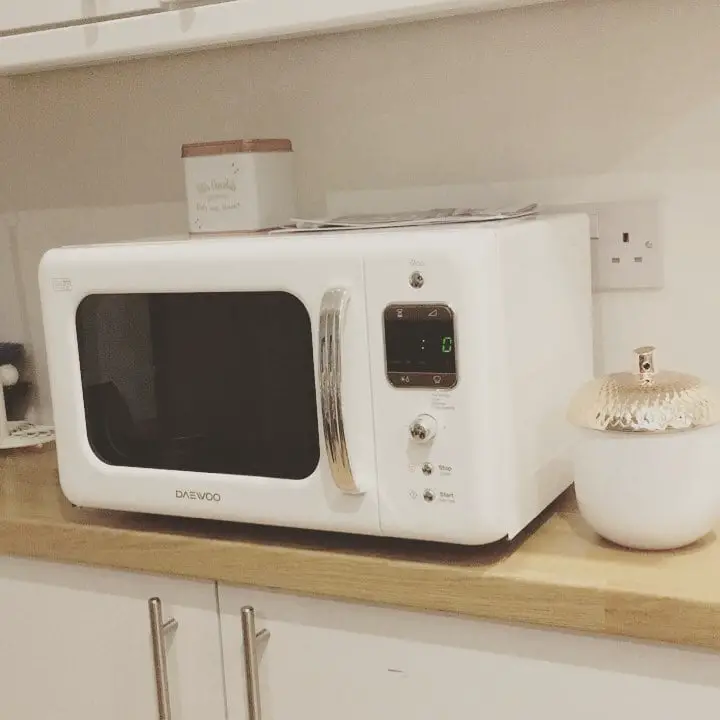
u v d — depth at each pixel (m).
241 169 1.23
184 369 1.07
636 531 0.95
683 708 0.88
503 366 0.94
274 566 1.03
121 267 1.06
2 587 1.21
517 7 1.24
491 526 0.94
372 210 1.37
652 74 1.19
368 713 1.02
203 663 1.10
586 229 1.18
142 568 1.10
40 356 1.66
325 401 0.96
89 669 1.17
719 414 0.93
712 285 1.20
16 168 1.62
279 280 0.98
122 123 1.52
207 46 1.28
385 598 0.98
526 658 0.94
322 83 1.37
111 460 1.12
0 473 1.38
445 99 1.30
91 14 1.16
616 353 1.26
